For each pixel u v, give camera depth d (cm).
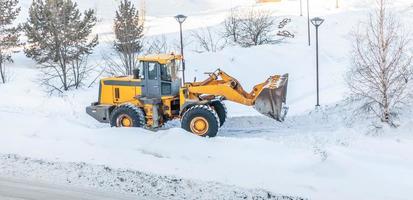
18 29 3788
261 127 1827
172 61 1705
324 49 3734
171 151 1361
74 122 1870
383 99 1662
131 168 1245
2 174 1259
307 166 1228
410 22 4034
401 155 1402
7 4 3725
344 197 1048
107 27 5241
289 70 3197
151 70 1686
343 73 2839
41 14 3525
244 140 1438
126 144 1434
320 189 1092
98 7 6594
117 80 1730
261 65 3231
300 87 2795
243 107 2123
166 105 1686
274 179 1156
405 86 1711
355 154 1342
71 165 1282
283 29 4594
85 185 1179
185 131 1491
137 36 3403
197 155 1330
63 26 3466
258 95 1611
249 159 1295
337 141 1517
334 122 1830
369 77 1769
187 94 1686
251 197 1071
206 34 4559
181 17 2395
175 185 1145
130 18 3388
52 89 3192
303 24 4741
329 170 1192
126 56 3234
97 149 1401
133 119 1639
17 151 1402
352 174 1172
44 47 3500
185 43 4300
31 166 1296
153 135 1484
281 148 1379
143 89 1698
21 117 1780
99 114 1723
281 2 6222
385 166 1249
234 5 6794
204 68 3117
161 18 5734
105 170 1243
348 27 4453
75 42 3534
